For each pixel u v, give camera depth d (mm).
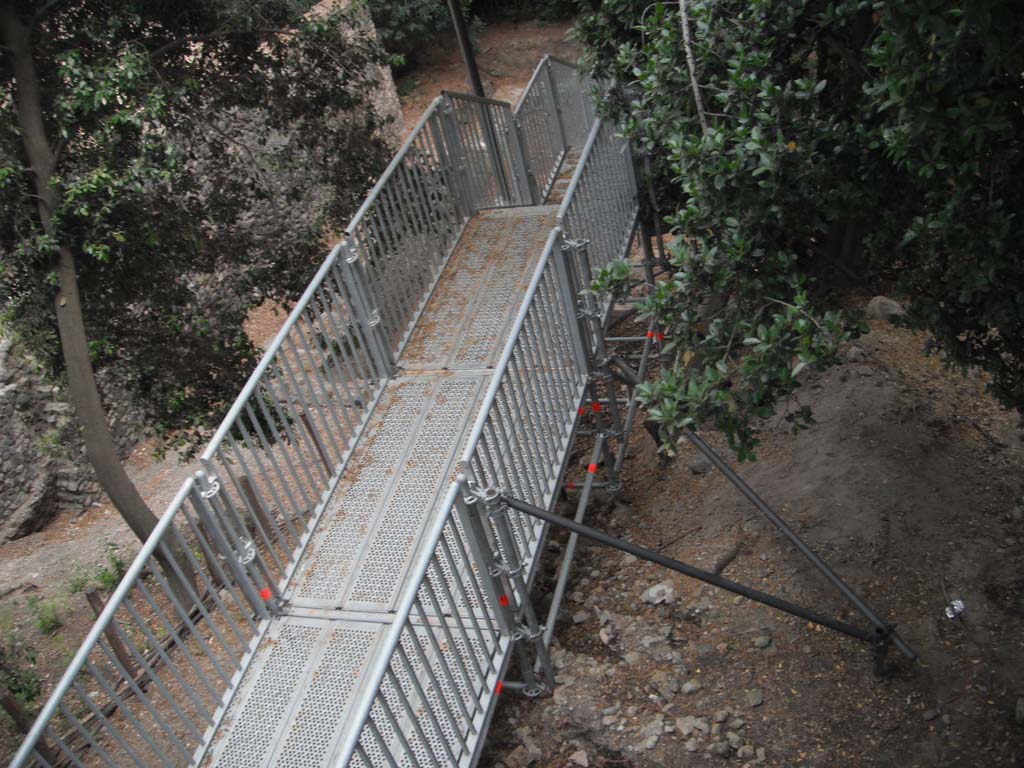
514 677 5426
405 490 5555
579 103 10711
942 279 4660
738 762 4723
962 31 3297
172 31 9305
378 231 6656
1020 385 4918
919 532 5867
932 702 4891
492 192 8258
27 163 8508
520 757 4926
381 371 6297
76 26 8805
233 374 10141
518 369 5559
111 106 8328
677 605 5656
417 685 4000
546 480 5418
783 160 4359
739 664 5199
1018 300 4191
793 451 6559
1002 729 4703
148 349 9727
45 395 13555
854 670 5086
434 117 7309
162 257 9242
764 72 4895
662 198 7891
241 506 10781
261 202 10609
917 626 5281
